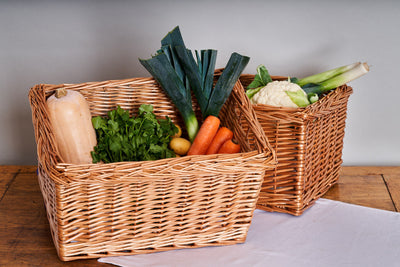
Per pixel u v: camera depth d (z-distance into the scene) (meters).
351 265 1.15
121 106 1.45
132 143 1.31
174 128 1.42
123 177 1.06
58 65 1.78
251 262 1.15
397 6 1.71
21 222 1.33
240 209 1.20
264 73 1.52
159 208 1.14
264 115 1.29
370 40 1.75
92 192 1.07
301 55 1.79
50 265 1.14
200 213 1.18
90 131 1.28
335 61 1.78
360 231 1.30
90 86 1.40
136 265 1.12
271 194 1.37
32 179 1.60
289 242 1.24
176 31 1.40
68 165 1.05
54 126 1.23
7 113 1.82
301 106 1.35
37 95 1.27
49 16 1.72
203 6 1.73
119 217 1.12
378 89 1.79
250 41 1.77
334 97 1.41
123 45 1.77
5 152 1.87
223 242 1.22
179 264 1.13
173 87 1.37
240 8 1.74
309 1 1.72
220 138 1.34
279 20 1.75
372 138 1.85
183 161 1.11
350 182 1.61
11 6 1.70
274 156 1.16
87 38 1.75
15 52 1.75
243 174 1.16
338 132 1.51
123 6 1.72
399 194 1.52
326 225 1.33
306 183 1.37
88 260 1.16
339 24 1.74
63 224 1.09
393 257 1.18
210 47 1.78
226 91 1.35
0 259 1.16
